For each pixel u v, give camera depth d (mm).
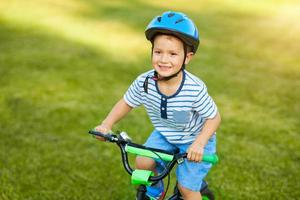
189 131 2779
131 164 4094
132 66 6590
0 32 7824
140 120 4980
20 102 5254
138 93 2740
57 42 7469
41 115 4973
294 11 10078
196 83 2613
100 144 4449
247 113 5219
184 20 2479
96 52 7113
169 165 2463
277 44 7941
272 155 4320
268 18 9594
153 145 2932
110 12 9453
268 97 5680
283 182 3865
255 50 7598
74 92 5605
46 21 8547
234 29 8789
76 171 3951
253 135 4707
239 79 6250
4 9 9125
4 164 3996
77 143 4438
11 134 4535
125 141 2570
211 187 3744
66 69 6324
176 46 2477
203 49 7531
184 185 2816
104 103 5336
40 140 4453
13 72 6113
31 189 3658
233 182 3836
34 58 6664
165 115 2699
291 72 6621
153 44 2535
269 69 6719
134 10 9711
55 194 3604
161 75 2525
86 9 9570
